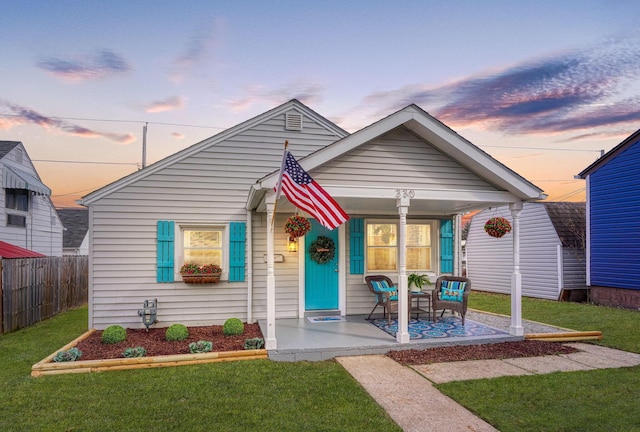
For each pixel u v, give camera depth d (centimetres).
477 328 809
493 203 799
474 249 1898
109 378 543
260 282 904
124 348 669
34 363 627
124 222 848
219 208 891
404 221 692
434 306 849
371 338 712
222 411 437
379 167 699
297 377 548
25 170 1555
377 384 524
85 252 2372
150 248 856
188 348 664
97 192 838
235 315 886
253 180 909
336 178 680
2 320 878
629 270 1264
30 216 1573
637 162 1255
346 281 945
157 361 595
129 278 845
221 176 895
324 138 952
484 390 497
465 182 739
